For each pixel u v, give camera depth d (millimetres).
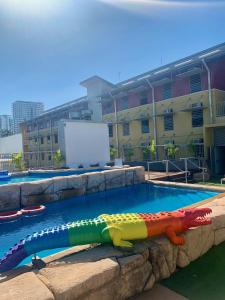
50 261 4328
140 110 30812
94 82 40094
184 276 4914
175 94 27062
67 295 3434
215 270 5051
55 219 9641
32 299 3184
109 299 3955
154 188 14391
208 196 11844
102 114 36375
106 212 10375
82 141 23188
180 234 5312
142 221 5023
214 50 25516
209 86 23781
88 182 13016
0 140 53625
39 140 49594
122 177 14531
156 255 4762
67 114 43219
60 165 22328
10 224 9172
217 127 22969
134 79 34281
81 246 4996
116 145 34250
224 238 6395
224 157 23344
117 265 4070
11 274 4051
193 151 24656
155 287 4586
